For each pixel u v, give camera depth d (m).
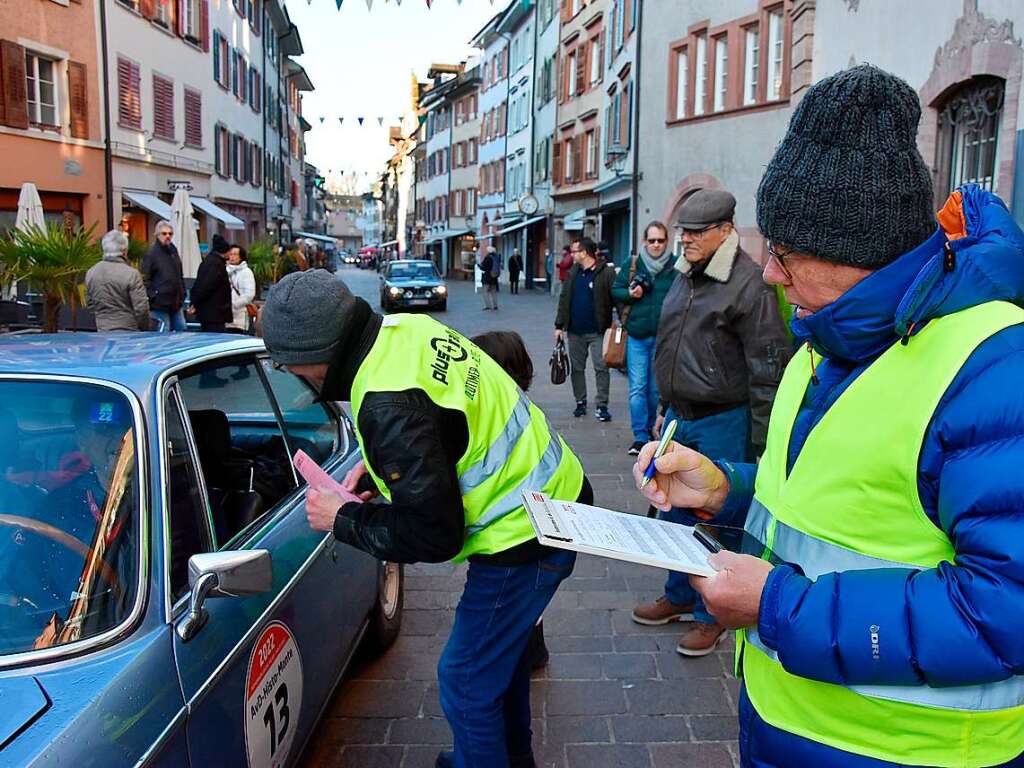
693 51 20.31
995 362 1.22
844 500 1.37
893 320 1.32
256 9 39.50
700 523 1.81
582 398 9.66
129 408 2.35
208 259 11.29
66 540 2.13
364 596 3.61
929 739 1.31
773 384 3.97
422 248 73.38
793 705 1.42
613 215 28.61
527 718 2.89
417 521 2.17
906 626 1.21
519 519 2.42
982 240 1.31
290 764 2.58
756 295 3.98
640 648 4.17
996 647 1.15
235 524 2.71
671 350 4.29
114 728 1.74
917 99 1.36
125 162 24.31
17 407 2.37
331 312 2.19
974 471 1.19
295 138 62.16
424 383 2.22
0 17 19.27
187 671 2.00
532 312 26.92
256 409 3.16
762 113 18.08
